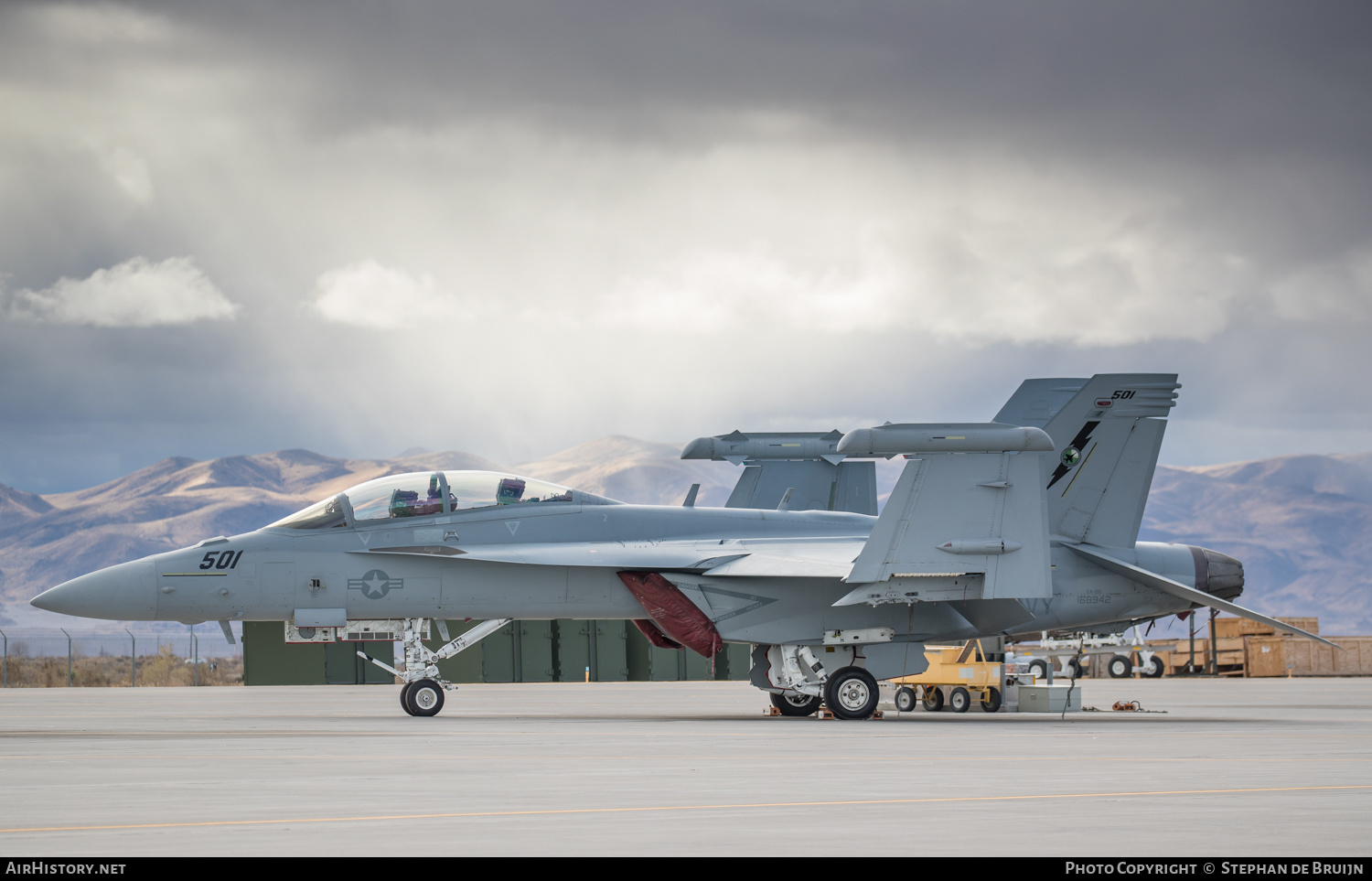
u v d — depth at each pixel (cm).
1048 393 10862
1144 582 8694
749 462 10825
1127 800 3394
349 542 8031
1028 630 8681
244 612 7944
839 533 8644
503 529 8206
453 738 6019
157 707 10488
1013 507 7462
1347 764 4612
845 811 3148
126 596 7756
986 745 5603
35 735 6456
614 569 8238
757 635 8019
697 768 4375
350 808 3212
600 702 11475
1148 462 8819
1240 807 3262
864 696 7925
